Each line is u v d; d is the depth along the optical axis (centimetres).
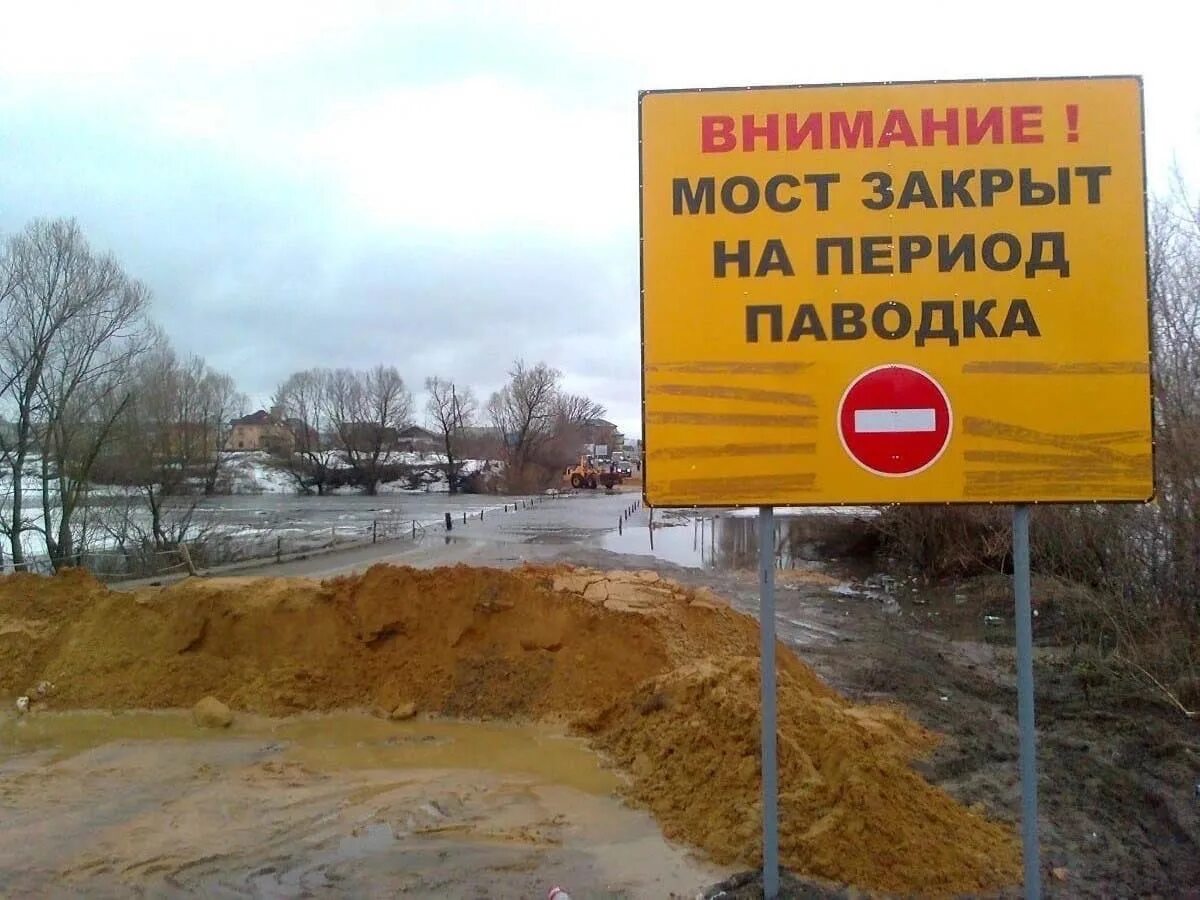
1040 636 1394
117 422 3106
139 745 857
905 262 485
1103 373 474
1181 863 560
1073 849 577
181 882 554
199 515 3738
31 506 3338
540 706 928
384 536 3519
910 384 482
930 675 1103
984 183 483
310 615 1035
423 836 620
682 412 490
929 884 519
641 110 499
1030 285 479
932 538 2252
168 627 1047
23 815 670
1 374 2873
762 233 491
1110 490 471
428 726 912
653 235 495
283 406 8781
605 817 651
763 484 486
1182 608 1095
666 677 852
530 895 528
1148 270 477
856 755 598
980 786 689
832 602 1817
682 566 2508
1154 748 786
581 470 8944
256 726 923
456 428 9800
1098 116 480
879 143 489
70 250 2934
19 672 1037
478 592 1025
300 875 561
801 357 487
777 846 505
